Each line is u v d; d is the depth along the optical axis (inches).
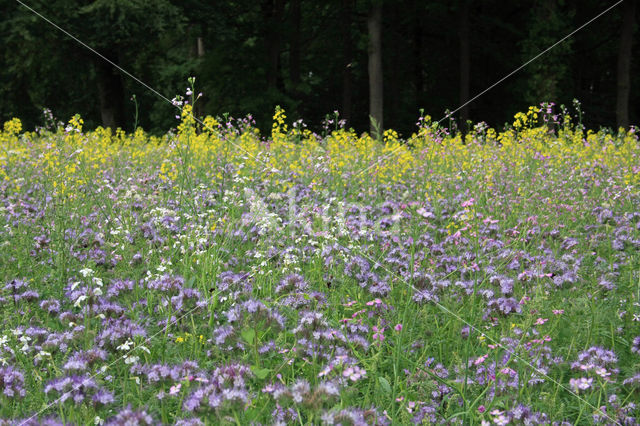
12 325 158.4
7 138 510.9
